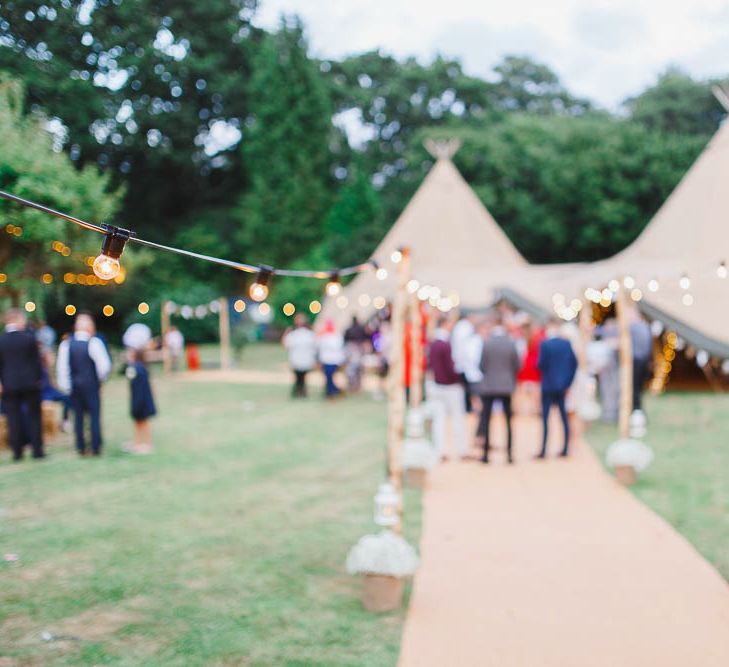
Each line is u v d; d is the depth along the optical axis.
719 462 9.55
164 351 23.08
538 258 37.75
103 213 11.64
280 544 6.29
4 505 7.43
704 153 18.17
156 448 10.59
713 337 16.11
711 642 4.41
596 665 4.13
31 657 4.22
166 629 4.61
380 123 46.53
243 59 37.81
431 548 6.21
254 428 12.47
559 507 7.52
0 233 11.08
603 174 34.31
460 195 23.22
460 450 10.13
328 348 16.11
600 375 13.47
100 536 6.45
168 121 25.89
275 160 38.06
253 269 4.54
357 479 8.70
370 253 37.91
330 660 4.19
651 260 18.08
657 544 6.27
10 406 9.55
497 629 4.62
